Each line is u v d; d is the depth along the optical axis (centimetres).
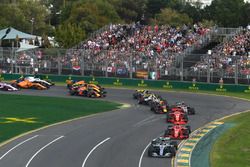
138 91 13688
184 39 17862
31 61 17112
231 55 15650
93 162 7381
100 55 16562
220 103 12988
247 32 17338
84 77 16550
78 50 16838
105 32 19475
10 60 17275
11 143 8519
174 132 9031
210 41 17800
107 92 14738
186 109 11312
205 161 7506
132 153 7938
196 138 9025
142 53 16200
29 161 7406
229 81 15000
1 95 14012
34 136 9062
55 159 7531
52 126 9988
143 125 10138
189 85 15400
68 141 8706
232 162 7488
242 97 13975
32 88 15325
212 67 15238
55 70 16888
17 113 11350
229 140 8894
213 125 10175
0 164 7225
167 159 7588
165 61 15838
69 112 11550
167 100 13412
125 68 16200
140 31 19025
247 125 10075
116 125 10119
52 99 13475
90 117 10956
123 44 18350
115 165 7219
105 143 8600
